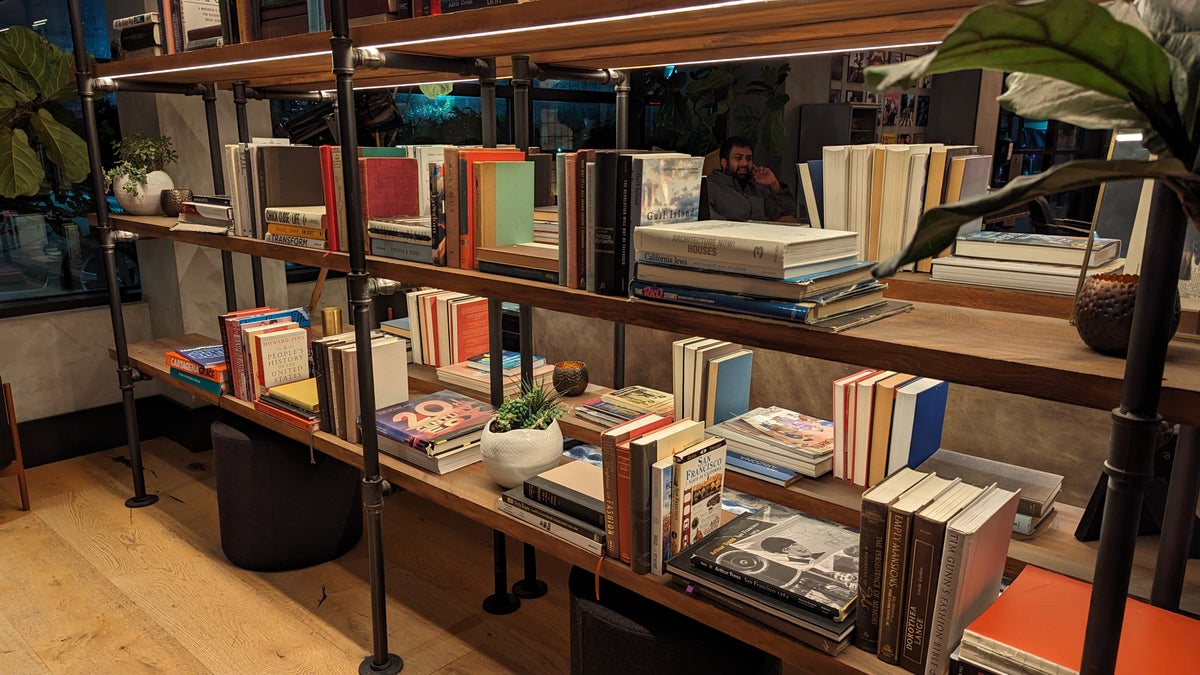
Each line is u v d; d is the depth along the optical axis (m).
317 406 2.53
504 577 2.60
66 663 2.33
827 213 1.80
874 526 1.31
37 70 3.40
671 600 1.57
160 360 3.31
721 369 2.15
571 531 1.76
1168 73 0.66
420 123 4.57
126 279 4.11
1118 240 1.33
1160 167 0.65
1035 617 1.23
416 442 2.18
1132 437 0.84
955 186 1.62
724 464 1.74
